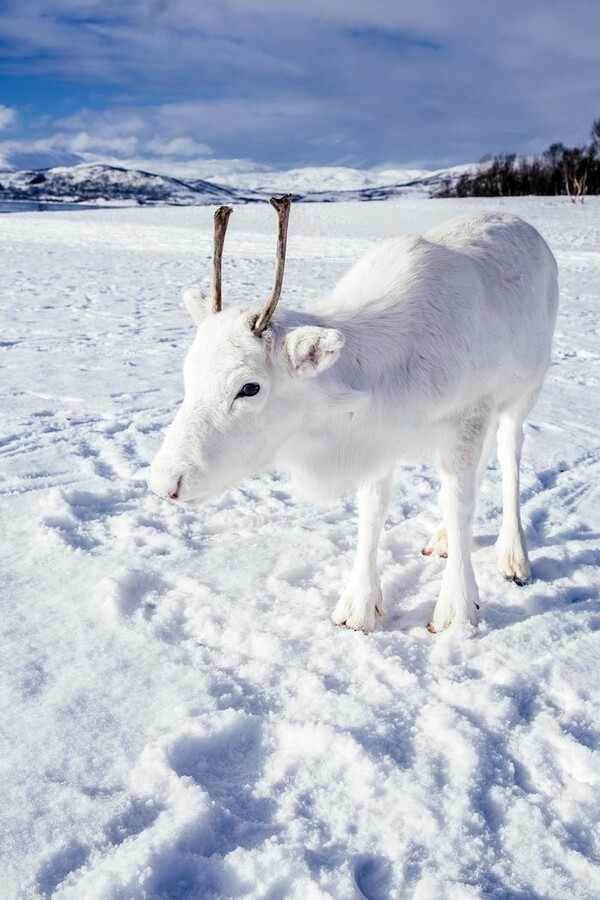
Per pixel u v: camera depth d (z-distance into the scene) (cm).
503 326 397
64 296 1399
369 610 364
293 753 277
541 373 445
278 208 293
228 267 1869
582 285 1596
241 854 229
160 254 2234
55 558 420
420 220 3647
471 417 384
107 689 308
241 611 370
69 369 852
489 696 304
